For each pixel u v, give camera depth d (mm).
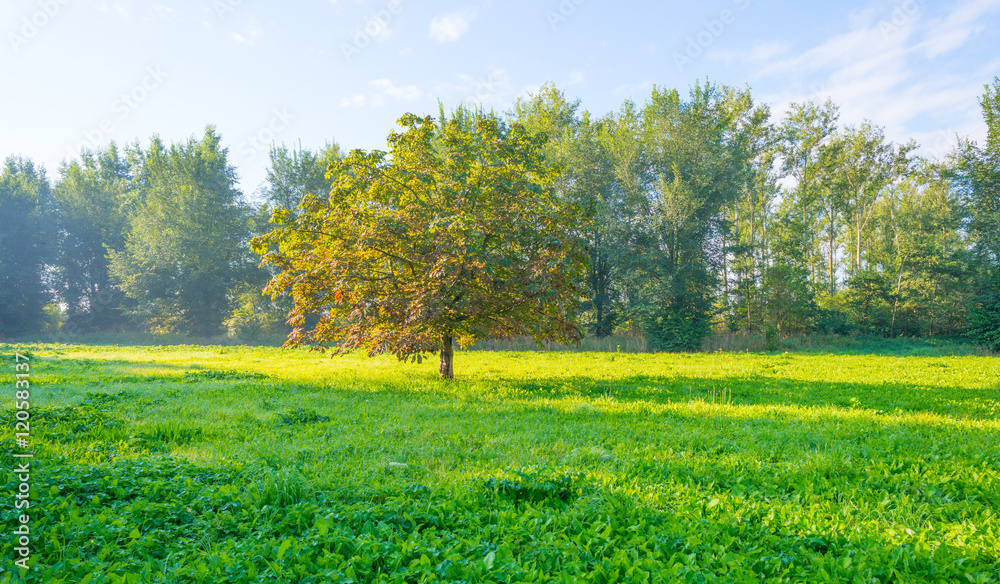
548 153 39469
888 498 5680
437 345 16547
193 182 47031
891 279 46438
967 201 42438
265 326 47625
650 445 8125
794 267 42188
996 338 33688
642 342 38375
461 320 15930
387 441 8266
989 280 39250
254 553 4191
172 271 45969
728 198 39750
